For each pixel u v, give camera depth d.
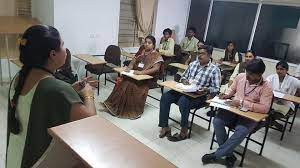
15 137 0.98
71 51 4.50
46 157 0.79
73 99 0.84
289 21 5.28
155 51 3.62
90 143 0.62
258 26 5.72
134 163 0.56
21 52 0.87
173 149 2.77
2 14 4.23
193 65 3.25
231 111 2.41
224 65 5.04
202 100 2.99
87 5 4.46
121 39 5.62
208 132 3.24
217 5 6.27
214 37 6.47
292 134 3.48
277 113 3.06
